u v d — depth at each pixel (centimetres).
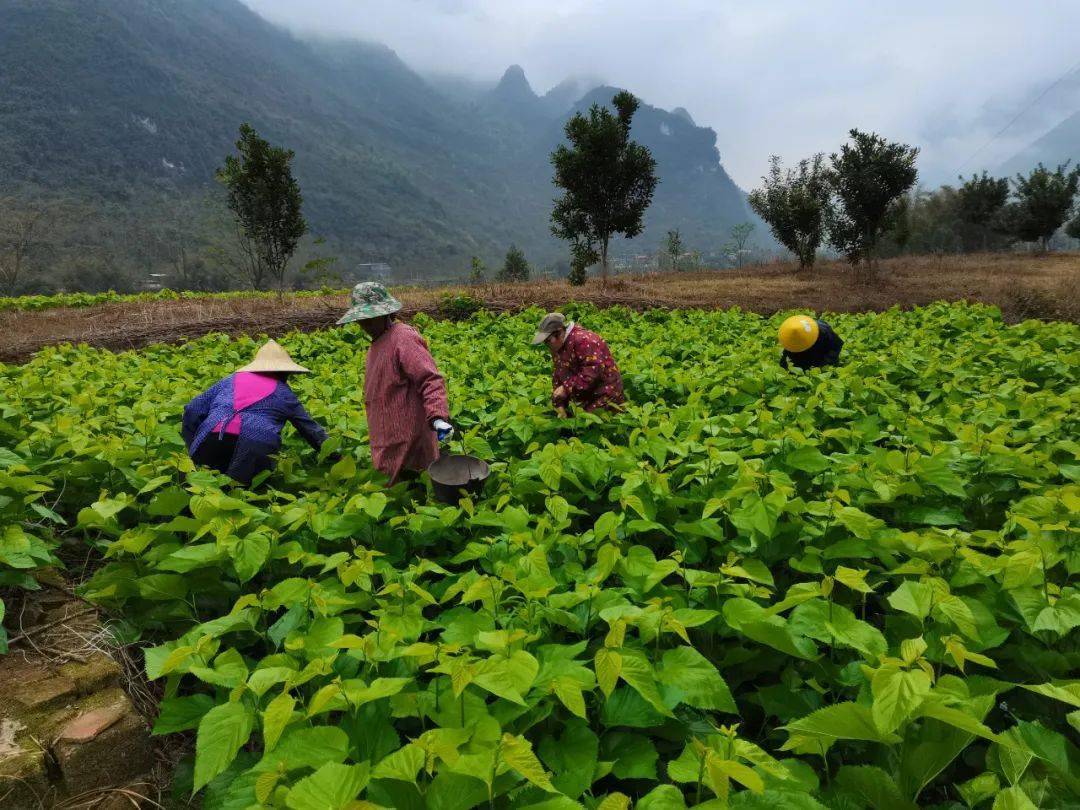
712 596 268
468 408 600
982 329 989
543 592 255
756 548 307
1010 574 242
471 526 362
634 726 210
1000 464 371
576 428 548
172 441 487
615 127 2300
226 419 461
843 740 226
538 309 1466
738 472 352
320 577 339
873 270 2862
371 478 454
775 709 235
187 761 266
